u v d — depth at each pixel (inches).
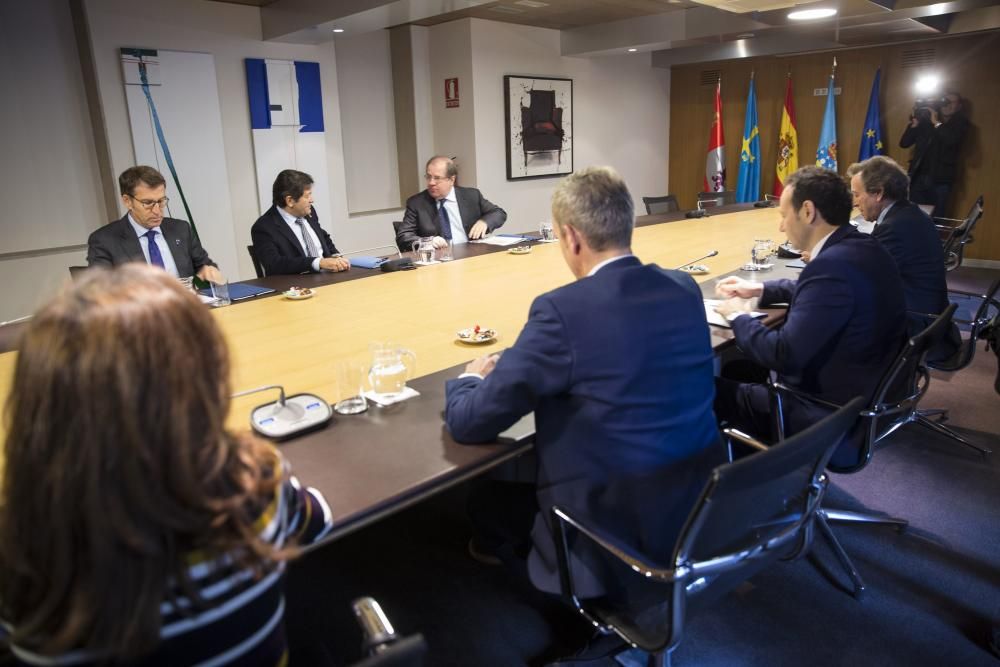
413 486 46.5
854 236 76.5
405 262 124.8
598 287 49.6
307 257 126.0
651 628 48.5
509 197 250.2
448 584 77.9
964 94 244.1
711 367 53.1
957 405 125.0
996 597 74.0
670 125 319.9
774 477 42.3
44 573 23.7
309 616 72.5
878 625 70.1
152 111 179.6
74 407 23.4
